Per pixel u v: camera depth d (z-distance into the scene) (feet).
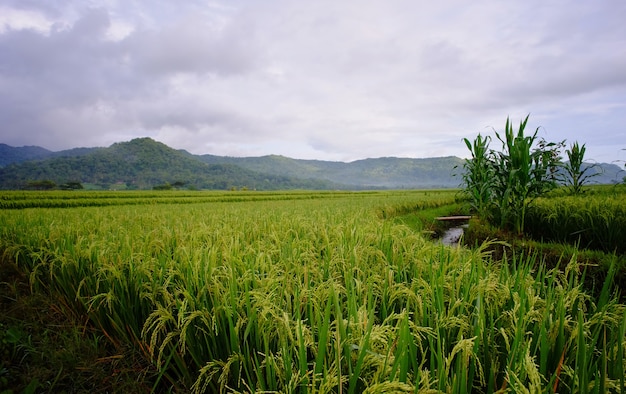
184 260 11.92
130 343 11.75
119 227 22.39
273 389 6.53
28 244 19.45
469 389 6.14
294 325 7.36
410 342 6.44
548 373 6.73
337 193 199.00
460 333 6.92
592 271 18.13
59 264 15.88
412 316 8.75
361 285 9.43
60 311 14.98
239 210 44.21
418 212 61.82
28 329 13.10
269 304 7.99
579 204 27.35
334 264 11.92
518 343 6.20
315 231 19.03
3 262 19.93
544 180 28.02
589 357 6.24
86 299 13.82
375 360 6.04
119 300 11.82
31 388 9.06
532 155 28.14
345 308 8.50
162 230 20.04
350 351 6.18
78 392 9.94
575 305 7.93
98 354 11.50
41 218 33.32
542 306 8.00
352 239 14.65
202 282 9.89
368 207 52.19
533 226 28.35
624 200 27.76
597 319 7.13
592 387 5.70
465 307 7.99
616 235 22.47
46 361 11.12
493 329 7.07
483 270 10.77
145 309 11.53
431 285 8.85
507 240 25.61
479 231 29.12
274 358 7.06
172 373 10.44
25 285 17.62
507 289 8.14
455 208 69.15
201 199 130.62
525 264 10.51
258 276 10.31
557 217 26.53
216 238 16.89
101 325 12.64
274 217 28.37
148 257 12.81
